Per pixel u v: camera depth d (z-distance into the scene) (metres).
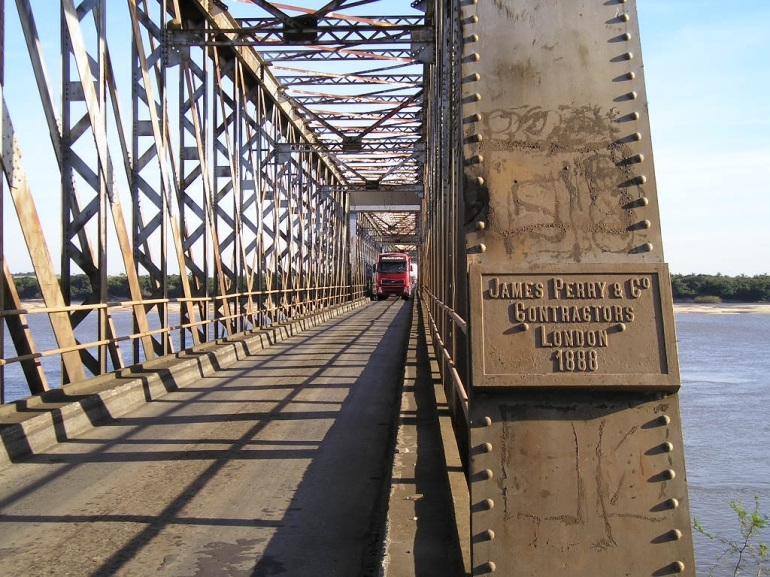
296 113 28.97
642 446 2.92
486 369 2.95
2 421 7.80
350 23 16.84
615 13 3.21
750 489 10.06
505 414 2.96
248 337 18.97
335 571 4.64
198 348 15.37
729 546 7.53
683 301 79.62
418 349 15.06
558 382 2.91
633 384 2.90
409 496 4.93
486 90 3.17
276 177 25.52
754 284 76.94
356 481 6.77
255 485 6.63
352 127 29.34
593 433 2.93
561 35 3.19
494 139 3.14
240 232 19.97
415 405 8.52
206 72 16.80
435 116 14.04
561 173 3.10
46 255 9.40
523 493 2.91
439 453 6.19
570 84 3.16
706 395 19.80
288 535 5.31
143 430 9.09
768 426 15.13
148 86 13.48
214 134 18.08
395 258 64.12
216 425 9.41
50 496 6.27
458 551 3.81
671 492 2.89
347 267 47.66
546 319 2.98
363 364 16.33
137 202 13.27
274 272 25.34
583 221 3.07
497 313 2.99
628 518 2.88
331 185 37.34
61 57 10.55
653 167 3.09
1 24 8.47
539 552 2.88
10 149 8.65
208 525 5.52
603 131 3.12
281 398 11.57
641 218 3.06
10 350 24.72
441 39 10.71
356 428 9.23
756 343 39.94
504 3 3.23
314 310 33.62
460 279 6.08
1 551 4.97
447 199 9.02
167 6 15.24
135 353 12.33
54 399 9.13
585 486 2.90
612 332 2.95
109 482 6.72
